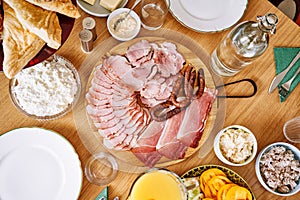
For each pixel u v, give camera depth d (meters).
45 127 1.03
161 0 1.06
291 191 1.05
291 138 1.09
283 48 1.13
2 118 1.02
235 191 1.01
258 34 0.98
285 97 1.11
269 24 0.93
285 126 1.08
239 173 1.06
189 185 1.03
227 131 1.06
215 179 1.02
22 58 0.88
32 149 1.02
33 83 1.01
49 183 1.02
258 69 1.11
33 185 1.01
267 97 1.11
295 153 1.06
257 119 1.09
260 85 1.11
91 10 1.08
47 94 1.01
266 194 1.06
